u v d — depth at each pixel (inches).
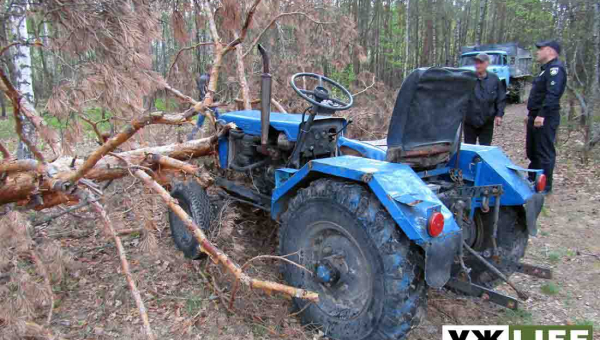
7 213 87.8
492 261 116.2
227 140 142.6
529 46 673.6
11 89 86.4
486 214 118.0
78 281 122.1
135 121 83.4
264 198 130.6
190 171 113.3
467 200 103.8
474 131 208.5
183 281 124.0
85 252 138.8
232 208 134.9
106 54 108.2
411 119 95.6
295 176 104.7
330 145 125.1
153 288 119.2
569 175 238.1
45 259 99.3
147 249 115.3
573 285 130.0
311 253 103.7
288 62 222.1
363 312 90.6
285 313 108.5
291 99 213.0
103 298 114.6
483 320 111.4
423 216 83.0
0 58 94.9
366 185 93.6
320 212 96.8
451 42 1011.3
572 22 327.6
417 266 86.8
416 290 85.9
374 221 86.4
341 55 234.2
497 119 201.8
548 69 194.7
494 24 1059.9
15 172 102.7
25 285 87.2
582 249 153.7
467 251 114.6
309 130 113.4
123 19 108.3
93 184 99.7
